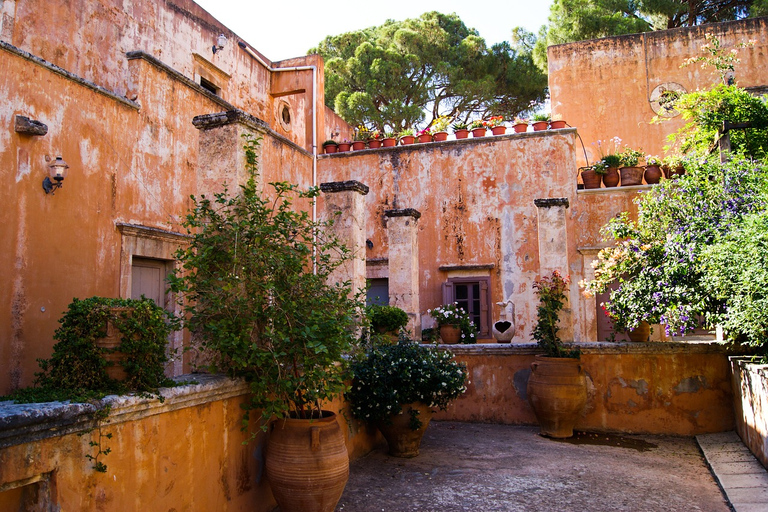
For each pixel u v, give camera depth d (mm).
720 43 15109
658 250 7391
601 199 12031
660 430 7559
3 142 5984
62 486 2793
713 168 7512
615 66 15672
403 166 13305
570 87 15898
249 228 4312
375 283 13188
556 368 7281
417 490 5168
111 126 7496
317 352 3896
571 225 12117
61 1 8719
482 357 8391
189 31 11578
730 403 7383
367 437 6500
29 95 6305
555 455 6445
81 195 6957
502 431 7711
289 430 4133
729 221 6684
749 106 10273
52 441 2764
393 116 19859
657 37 15508
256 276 4250
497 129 13055
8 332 5953
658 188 8133
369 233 13383
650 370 7680
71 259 6766
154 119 8344
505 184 12609
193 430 3748
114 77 9680
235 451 4184
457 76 20812
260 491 4457
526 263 12305
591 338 11758
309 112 14305
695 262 6703
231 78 12828
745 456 6055
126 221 7688
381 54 20938
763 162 7375
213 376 4102
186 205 9000
